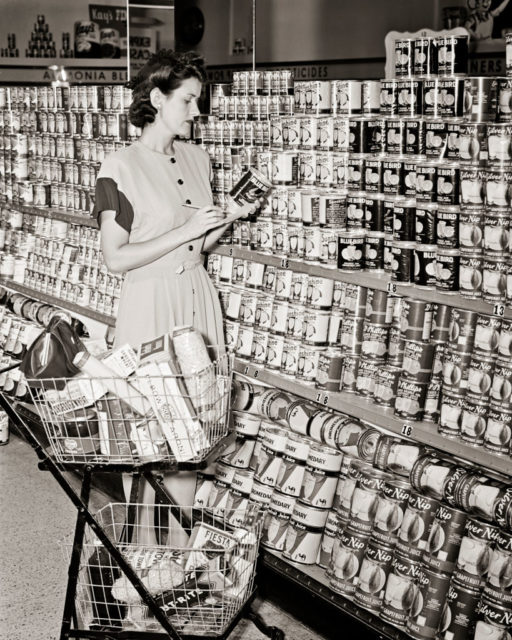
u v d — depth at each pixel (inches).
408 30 191.6
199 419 96.9
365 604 111.7
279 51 219.8
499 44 177.6
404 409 107.2
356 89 112.0
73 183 169.8
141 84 117.0
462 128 95.4
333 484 121.0
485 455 97.0
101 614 108.3
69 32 275.9
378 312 112.1
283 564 123.6
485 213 94.4
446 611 100.8
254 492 130.4
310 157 117.1
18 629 120.6
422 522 104.9
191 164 125.2
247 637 119.5
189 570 104.3
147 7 186.9
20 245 195.6
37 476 174.2
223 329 132.8
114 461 96.7
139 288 119.6
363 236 112.0
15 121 187.8
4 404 94.5
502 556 94.7
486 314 96.3
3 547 144.1
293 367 124.0
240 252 130.4
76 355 96.0
